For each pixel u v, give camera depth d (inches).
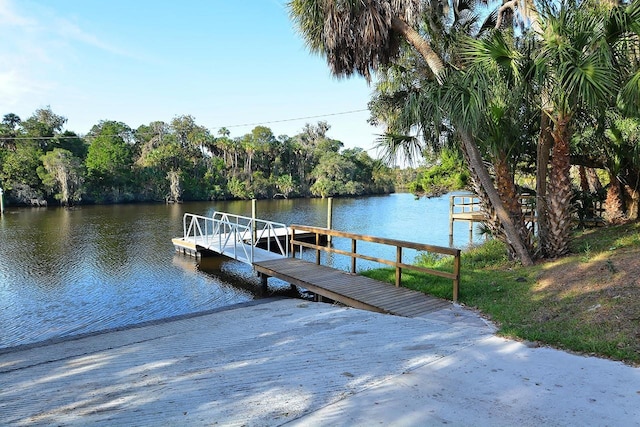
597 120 275.3
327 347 150.9
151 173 1982.0
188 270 460.1
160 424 94.2
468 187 486.9
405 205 1569.9
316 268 322.3
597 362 119.4
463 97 209.3
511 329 152.6
